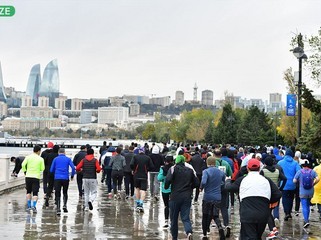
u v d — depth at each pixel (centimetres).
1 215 1791
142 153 1995
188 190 1334
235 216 1927
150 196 2544
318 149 2486
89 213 1892
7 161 2658
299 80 2472
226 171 1625
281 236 1512
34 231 1475
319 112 2470
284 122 5825
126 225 1634
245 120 10025
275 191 1020
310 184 1645
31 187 1902
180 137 16250
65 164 1866
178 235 1481
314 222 1808
